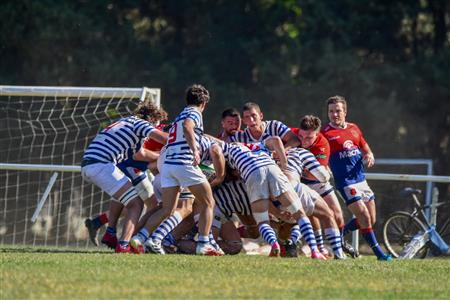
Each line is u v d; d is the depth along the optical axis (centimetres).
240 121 4244
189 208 3975
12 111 8506
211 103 9406
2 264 3009
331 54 9331
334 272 3083
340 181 4191
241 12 9944
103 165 3912
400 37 9925
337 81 9381
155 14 10062
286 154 4056
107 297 2392
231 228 4203
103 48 9450
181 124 3825
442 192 8706
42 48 9219
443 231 5194
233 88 9525
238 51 9781
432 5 9894
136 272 2878
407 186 6788
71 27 9244
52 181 5259
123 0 9794
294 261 3459
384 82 9519
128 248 3894
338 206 4156
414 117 9675
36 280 2620
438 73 9444
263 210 3806
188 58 9888
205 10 9981
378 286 2777
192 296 2462
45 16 9175
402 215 5088
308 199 3981
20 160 8338
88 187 7350
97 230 4609
